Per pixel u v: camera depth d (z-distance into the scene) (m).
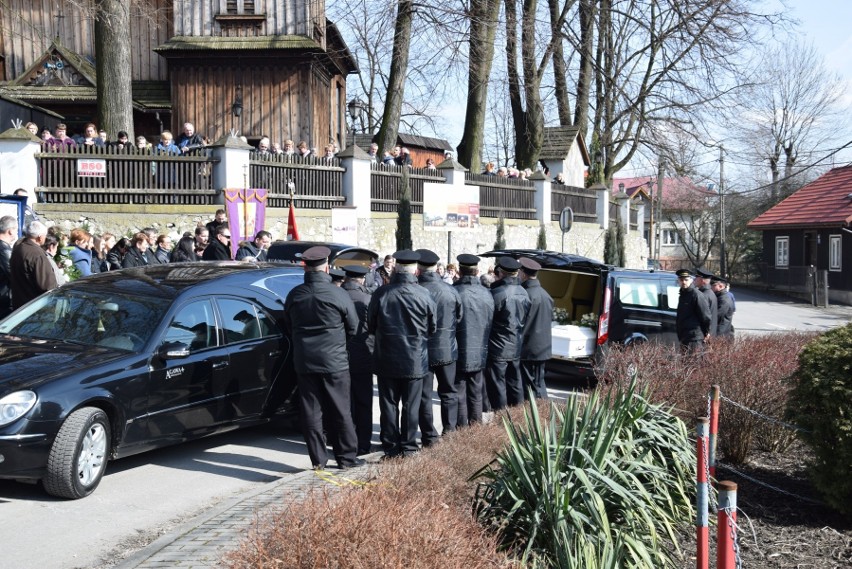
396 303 7.92
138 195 16.69
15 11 25.30
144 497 6.73
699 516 4.69
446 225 19.27
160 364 7.30
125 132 17.61
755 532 6.55
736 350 9.58
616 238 33.84
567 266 13.05
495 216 25.23
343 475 6.94
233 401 8.03
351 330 7.53
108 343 7.35
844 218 43.00
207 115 24.14
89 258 11.60
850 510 6.77
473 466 6.03
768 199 61.38
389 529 3.72
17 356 6.95
